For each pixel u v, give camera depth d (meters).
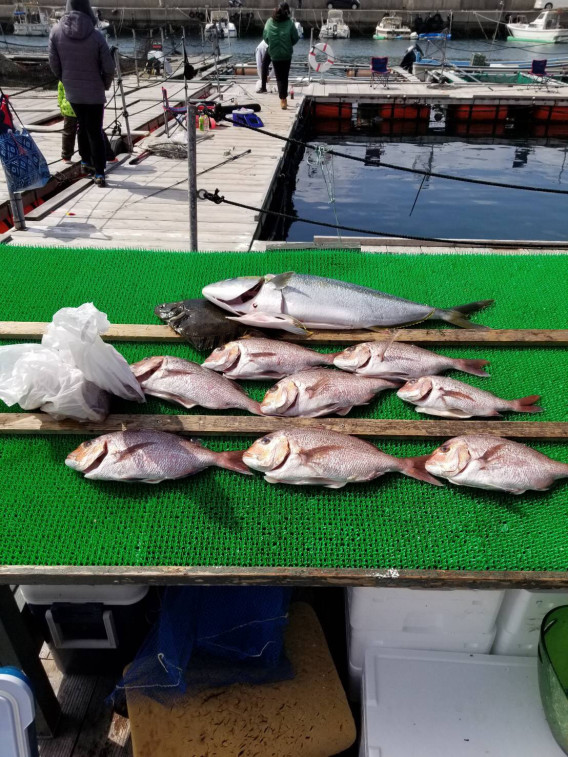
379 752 1.81
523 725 1.89
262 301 3.05
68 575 1.89
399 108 14.69
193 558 1.97
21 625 1.96
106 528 2.07
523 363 2.94
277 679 2.10
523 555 2.00
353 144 14.09
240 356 2.72
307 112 14.15
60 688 2.34
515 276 3.68
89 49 5.99
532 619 2.03
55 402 2.33
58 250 3.80
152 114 11.03
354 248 4.62
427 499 2.22
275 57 11.48
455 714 1.91
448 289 3.56
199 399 2.58
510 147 13.95
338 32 29.80
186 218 6.24
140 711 2.00
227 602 2.11
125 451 2.21
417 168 12.34
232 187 7.46
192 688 2.05
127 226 5.95
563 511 2.18
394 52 26.69
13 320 3.16
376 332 3.09
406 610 2.05
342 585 1.91
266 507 2.17
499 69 18.81
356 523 2.11
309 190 11.14
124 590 2.10
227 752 1.94
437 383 2.60
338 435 2.30
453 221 9.73
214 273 3.66
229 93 13.75
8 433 2.44
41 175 5.48
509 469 2.21
